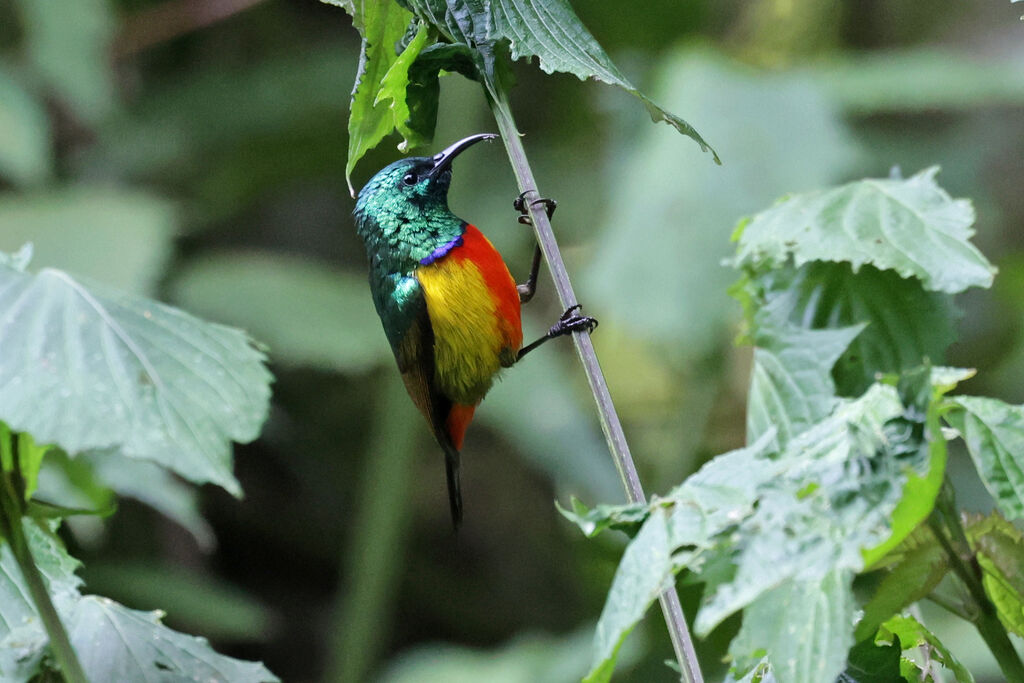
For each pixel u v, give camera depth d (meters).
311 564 18.16
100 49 13.39
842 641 2.70
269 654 17.67
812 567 2.66
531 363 13.52
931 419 2.80
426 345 7.08
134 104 15.12
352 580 13.16
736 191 10.76
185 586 12.89
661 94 11.70
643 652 10.31
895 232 4.36
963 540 3.16
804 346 4.57
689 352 10.66
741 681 3.54
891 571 3.19
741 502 2.82
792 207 4.65
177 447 2.82
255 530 17.86
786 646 2.79
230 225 17.59
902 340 4.59
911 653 3.83
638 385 14.04
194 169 14.83
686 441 12.73
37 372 2.87
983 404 3.23
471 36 3.94
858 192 4.55
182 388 2.94
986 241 14.79
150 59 16.98
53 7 13.08
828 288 4.67
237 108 14.42
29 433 2.76
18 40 13.20
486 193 13.91
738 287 4.80
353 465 17.50
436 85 4.22
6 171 12.20
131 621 3.78
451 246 6.96
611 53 13.84
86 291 3.08
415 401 7.34
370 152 13.95
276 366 16.61
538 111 15.34
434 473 18.47
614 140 12.19
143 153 14.49
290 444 17.22
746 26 13.22
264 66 14.93
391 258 7.05
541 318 16.44
